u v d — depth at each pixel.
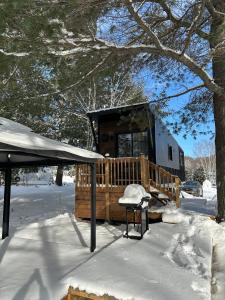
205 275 4.42
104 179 9.09
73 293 3.91
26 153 4.81
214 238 6.59
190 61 6.24
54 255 5.78
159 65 8.08
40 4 4.65
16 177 21.72
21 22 4.53
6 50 4.86
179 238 6.46
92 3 4.99
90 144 16.77
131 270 4.46
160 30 7.03
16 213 10.52
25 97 7.13
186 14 6.47
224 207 7.63
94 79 6.80
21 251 6.08
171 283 4.01
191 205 11.45
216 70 7.59
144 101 9.72
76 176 9.48
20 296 3.90
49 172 31.34
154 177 10.24
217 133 7.86
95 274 4.23
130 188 6.81
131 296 3.58
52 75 6.40
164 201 9.72
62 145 6.00
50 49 5.11
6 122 6.55
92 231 6.16
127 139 13.83
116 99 14.84
